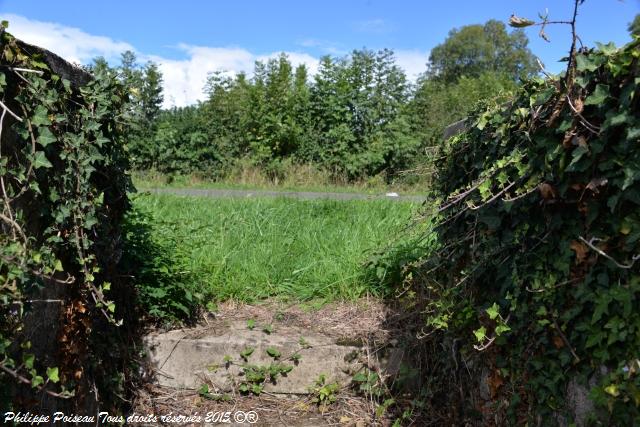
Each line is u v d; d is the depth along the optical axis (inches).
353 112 639.8
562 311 92.4
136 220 187.0
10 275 85.4
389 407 151.7
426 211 146.3
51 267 102.2
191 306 173.5
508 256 107.1
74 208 111.9
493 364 113.9
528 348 101.3
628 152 78.0
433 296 151.9
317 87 642.8
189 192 437.1
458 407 136.1
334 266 197.9
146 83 608.1
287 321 175.0
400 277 184.4
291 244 222.5
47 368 101.5
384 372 155.9
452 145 140.3
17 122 96.0
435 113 674.8
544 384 95.7
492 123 116.8
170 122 621.3
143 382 155.5
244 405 153.9
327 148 623.2
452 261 135.6
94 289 116.3
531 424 100.9
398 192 465.4
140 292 161.8
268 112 633.0
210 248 209.0
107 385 135.6
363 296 188.7
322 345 158.9
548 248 95.4
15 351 95.3
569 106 86.2
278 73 668.1
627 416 79.4
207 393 154.6
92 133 118.9
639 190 77.3
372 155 603.2
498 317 109.0
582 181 85.9
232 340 159.5
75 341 117.9
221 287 187.3
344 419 149.3
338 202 306.5
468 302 123.4
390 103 651.5
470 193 119.8
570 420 91.8
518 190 98.3
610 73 80.8
